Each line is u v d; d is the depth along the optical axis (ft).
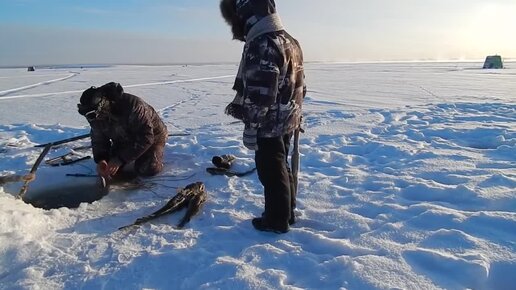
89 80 78.33
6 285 7.48
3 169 14.99
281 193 9.12
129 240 9.27
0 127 24.06
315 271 7.68
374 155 16.53
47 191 13.24
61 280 7.67
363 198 11.46
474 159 14.96
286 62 8.40
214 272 7.72
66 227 9.99
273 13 8.36
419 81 69.41
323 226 9.89
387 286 6.95
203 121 27.12
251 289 7.07
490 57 131.95
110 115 12.28
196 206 10.75
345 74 103.96
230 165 14.66
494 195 10.80
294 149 10.03
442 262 7.59
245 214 10.66
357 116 26.68
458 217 9.46
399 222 9.61
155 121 13.61
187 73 114.62
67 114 32.04
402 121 24.57
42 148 18.17
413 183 12.40
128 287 7.47
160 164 14.05
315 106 34.35
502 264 7.50
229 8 8.80
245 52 8.43
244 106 8.39
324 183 12.76
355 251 8.35
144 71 134.00
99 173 12.39
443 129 20.75
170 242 9.15
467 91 47.67
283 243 8.85
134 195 12.29
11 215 9.14
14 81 74.69
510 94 42.91
